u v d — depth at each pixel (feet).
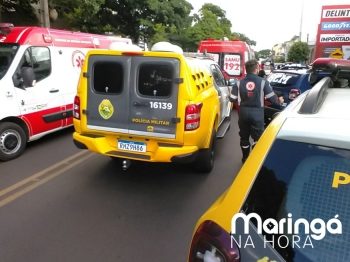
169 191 14.23
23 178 15.25
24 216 11.76
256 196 4.88
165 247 10.14
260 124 16.29
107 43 27.30
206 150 15.42
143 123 13.06
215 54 39.99
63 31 22.31
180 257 9.66
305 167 4.74
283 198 4.72
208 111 14.40
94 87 13.48
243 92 16.21
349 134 4.75
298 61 138.92
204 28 93.56
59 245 10.07
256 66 16.01
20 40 18.45
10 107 17.34
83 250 9.86
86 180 15.23
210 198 13.61
